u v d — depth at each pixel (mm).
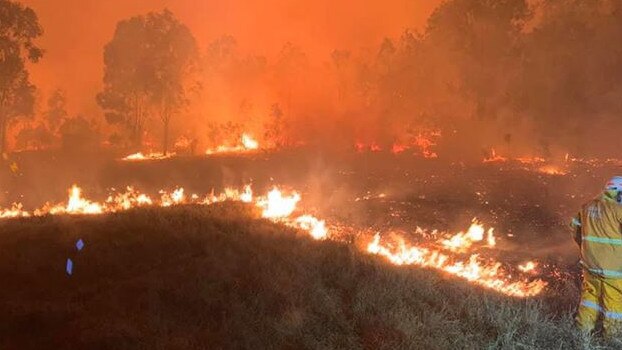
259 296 6891
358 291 7227
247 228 10523
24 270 7922
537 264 10648
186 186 24109
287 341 5934
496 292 7840
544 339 5980
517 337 6023
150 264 8266
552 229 14078
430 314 6559
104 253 8656
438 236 12891
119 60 45781
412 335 5977
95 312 6512
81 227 10258
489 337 6117
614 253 5844
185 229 9945
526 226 14289
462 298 7234
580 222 6230
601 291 5996
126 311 6527
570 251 11820
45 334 6062
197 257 8539
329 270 8102
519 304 7191
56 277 7809
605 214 5891
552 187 20797
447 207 16672
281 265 8125
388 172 25688
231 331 6031
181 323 6238
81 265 8164
